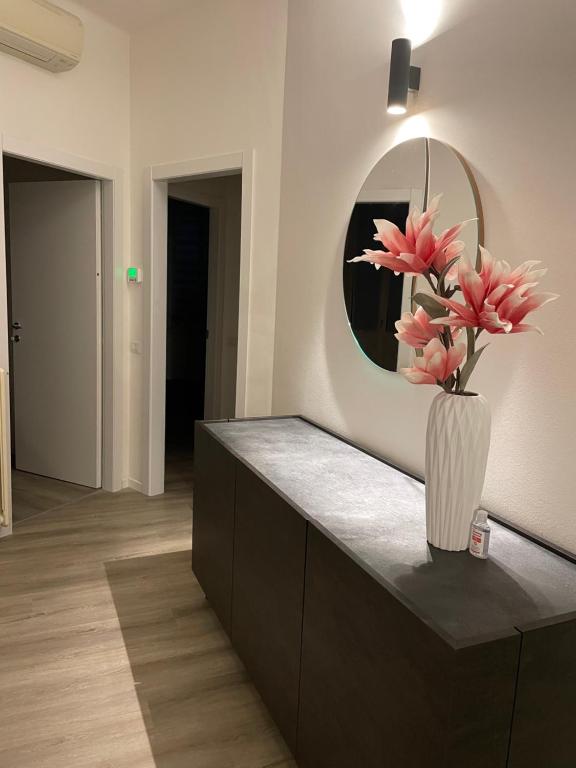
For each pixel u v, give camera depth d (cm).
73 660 219
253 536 194
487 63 163
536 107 148
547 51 144
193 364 820
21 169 420
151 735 184
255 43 299
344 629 136
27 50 293
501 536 150
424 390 195
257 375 315
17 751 175
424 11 189
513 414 156
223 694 204
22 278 396
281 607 172
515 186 154
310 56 262
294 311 283
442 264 138
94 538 322
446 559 135
